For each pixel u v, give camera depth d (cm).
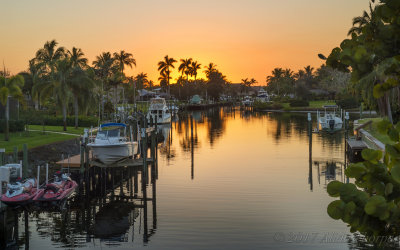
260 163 3300
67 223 1888
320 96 12800
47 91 4475
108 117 6191
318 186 2455
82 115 5350
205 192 2358
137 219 1898
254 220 1805
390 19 308
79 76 4516
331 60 348
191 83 15250
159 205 2112
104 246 1568
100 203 2253
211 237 1599
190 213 1941
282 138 5031
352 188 306
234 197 2220
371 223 298
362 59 323
